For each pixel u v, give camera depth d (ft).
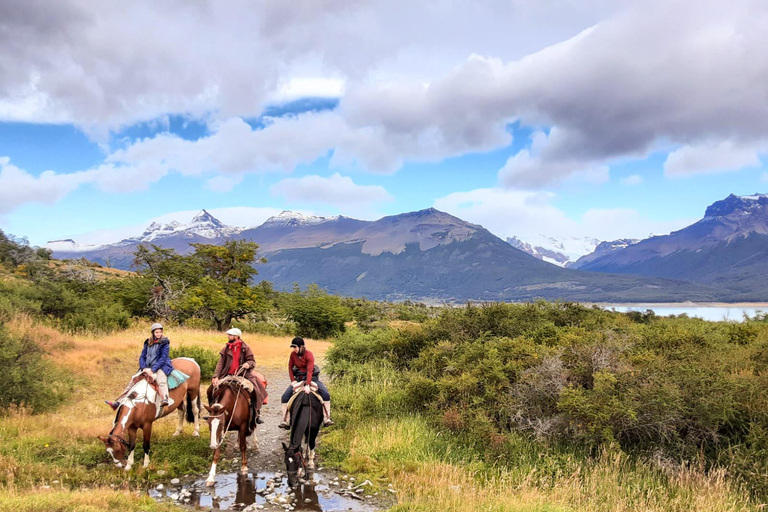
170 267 126.11
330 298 136.46
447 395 39.29
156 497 26.55
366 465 31.42
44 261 212.23
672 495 26.84
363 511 25.55
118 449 27.76
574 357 38.68
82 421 37.73
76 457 30.42
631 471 28.94
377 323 122.52
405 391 42.55
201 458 32.01
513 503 24.25
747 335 56.49
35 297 79.00
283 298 153.07
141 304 114.21
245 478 29.78
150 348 31.86
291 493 27.63
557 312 60.03
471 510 23.66
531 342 44.93
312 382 31.65
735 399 31.76
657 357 38.42
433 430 35.99
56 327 73.05
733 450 29.76
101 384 49.57
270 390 57.52
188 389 35.78
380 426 37.40
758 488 26.68
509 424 35.96
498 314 57.31
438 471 29.71
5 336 43.57
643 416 31.48
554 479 28.78
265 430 40.37
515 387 37.14
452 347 49.24
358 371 54.34
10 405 37.55
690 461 30.01
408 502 25.30
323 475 30.45
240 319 140.36
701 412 30.71
